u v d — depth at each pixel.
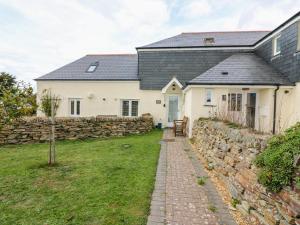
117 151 9.22
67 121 12.67
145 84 18.59
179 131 14.75
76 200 4.64
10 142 11.53
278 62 13.18
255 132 5.19
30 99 7.79
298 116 11.34
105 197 4.79
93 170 6.63
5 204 4.45
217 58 17.86
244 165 4.54
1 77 16.72
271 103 12.31
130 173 6.39
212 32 21.05
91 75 19.61
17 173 6.33
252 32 20.39
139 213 4.16
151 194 5.07
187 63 18.27
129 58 22.11
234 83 12.33
